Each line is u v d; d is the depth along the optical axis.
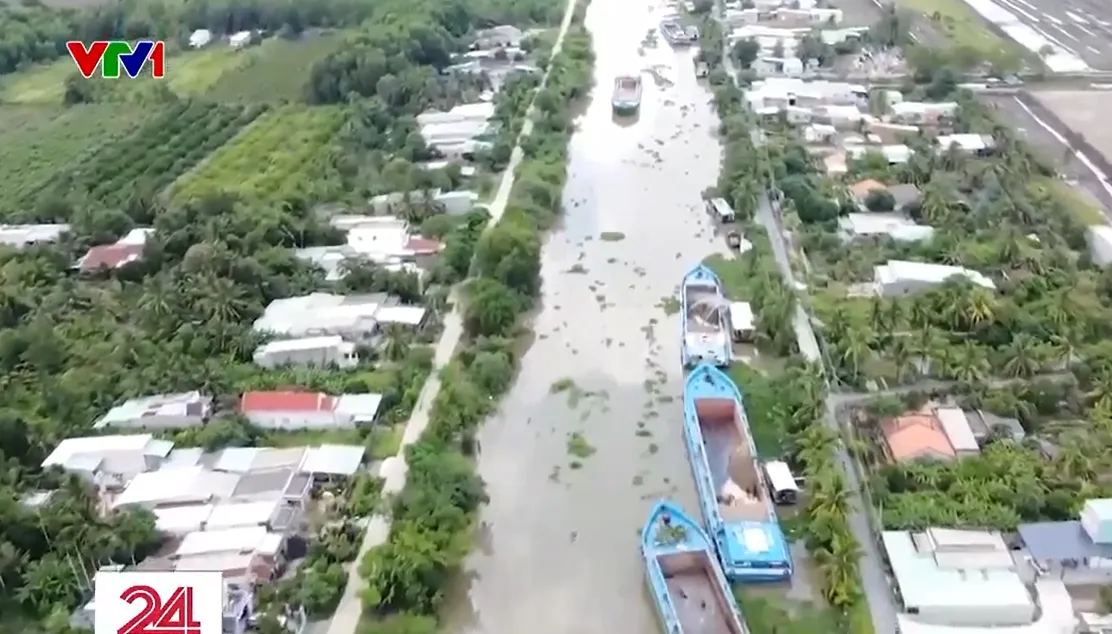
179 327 139.38
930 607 96.19
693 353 134.12
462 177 182.38
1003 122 198.62
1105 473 111.50
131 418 124.38
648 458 121.25
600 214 175.12
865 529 107.19
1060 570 100.75
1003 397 122.19
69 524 104.56
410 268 154.50
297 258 156.62
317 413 124.00
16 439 117.94
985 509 107.38
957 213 161.62
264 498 110.56
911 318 135.88
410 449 116.25
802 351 134.62
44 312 144.50
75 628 96.94
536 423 127.56
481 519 112.81
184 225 163.12
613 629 99.44
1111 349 129.12
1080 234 155.50
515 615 101.38
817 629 97.19
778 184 173.88
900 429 118.56
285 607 98.88
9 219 174.00
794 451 117.25
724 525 105.75
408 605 100.31
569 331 144.62
